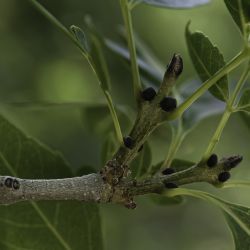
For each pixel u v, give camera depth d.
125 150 0.52
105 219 1.05
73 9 1.09
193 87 0.64
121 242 1.09
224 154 1.04
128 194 0.52
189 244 1.24
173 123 0.59
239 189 1.19
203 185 1.06
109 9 1.11
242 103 0.52
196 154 0.91
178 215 1.24
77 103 0.62
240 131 1.03
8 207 0.58
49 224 0.58
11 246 0.58
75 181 0.51
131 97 1.00
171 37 1.23
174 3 0.58
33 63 1.10
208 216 1.27
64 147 1.03
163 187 0.52
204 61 0.55
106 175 0.51
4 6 1.08
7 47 1.09
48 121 1.05
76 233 0.58
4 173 0.57
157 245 1.18
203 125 0.91
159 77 0.63
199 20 1.28
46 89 1.12
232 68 0.51
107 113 0.68
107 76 0.60
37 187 0.51
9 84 1.08
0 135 0.57
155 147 0.93
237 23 0.53
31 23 1.10
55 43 1.11
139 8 1.21
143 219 1.14
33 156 0.58
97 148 1.04
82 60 1.13
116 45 0.65
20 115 1.04
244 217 0.53
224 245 1.28
